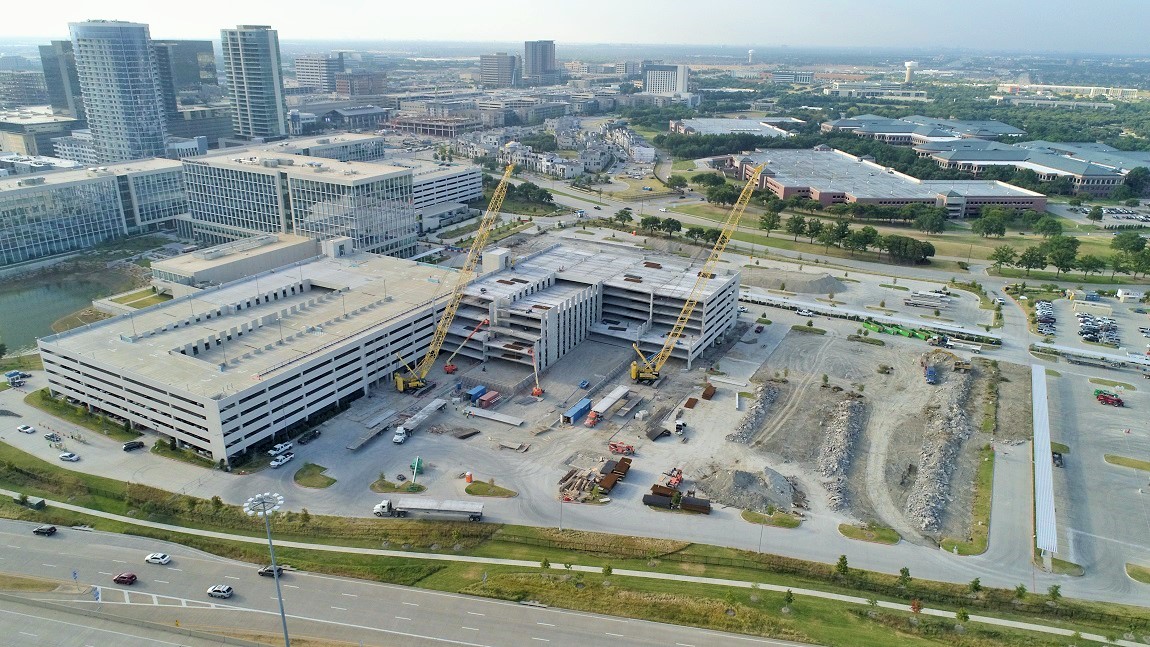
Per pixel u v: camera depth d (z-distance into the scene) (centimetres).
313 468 16825
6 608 12562
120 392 17975
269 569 13562
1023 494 16288
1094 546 14650
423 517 15188
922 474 17000
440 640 11944
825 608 12812
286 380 17750
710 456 17675
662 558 14075
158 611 12538
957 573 13762
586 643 11900
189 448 17350
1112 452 18162
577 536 14638
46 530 14450
